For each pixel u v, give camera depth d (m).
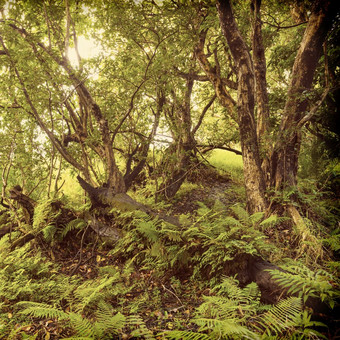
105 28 7.25
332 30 7.60
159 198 8.25
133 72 6.96
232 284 3.64
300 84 6.85
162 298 4.03
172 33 6.80
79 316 3.17
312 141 9.98
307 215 6.34
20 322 3.63
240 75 7.00
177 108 8.44
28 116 6.89
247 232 4.51
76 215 5.98
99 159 8.12
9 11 6.58
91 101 6.59
